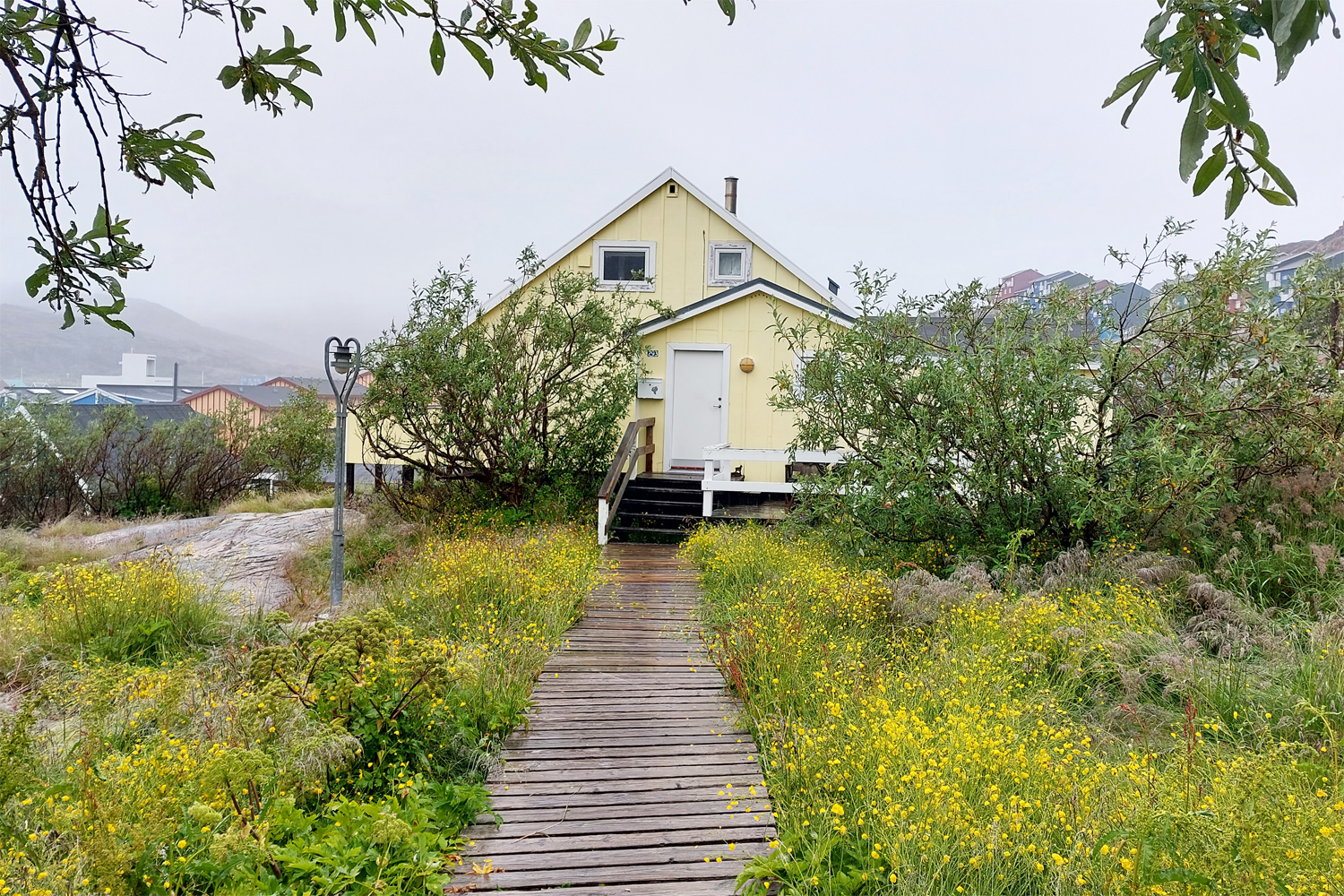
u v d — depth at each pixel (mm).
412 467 15992
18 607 9094
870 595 8094
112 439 21594
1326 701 5340
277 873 4105
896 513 9977
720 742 6117
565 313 14531
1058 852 3926
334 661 5355
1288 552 7895
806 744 5270
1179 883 3432
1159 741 5320
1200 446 8312
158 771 4484
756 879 4281
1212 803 3891
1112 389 9141
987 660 6215
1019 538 8914
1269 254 8578
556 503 14102
